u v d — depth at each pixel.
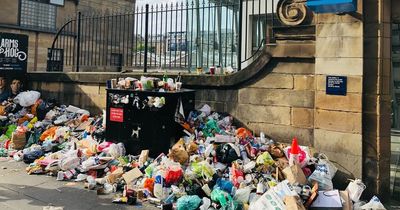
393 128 6.49
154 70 9.61
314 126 5.97
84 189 5.73
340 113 5.68
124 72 9.09
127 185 5.59
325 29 5.79
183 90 7.10
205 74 7.50
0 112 9.62
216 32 10.25
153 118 6.63
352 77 5.55
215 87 7.26
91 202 5.18
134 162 6.41
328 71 5.77
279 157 5.89
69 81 9.63
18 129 8.32
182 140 6.41
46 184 5.93
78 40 10.53
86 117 8.87
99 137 7.45
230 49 9.89
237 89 7.00
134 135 6.82
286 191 4.64
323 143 5.86
